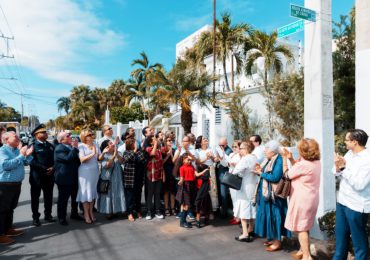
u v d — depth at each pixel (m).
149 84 12.79
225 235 5.21
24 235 5.22
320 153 4.25
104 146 6.34
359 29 5.36
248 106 10.62
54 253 4.45
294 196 3.97
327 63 4.66
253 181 4.88
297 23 4.86
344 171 3.40
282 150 4.35
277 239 4.48
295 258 4.24
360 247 3.43
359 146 3.41
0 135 5.93
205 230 5.48
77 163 5.93
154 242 4.89
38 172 5.74
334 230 4.33
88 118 48.66
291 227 3.97
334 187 4.67
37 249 4.59
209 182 5.75
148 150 6.08
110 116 31.14
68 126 51.75
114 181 6.13
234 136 10.73
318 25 4.62
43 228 5.61
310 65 4.73
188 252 4.48
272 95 9.44
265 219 4.50
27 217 6.36
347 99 7.36
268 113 9.73
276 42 18.42
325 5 4.66
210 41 18.70
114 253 4.45
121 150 6.59
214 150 6.44
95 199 6.60
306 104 4.81
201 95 11.83
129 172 6.11
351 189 3.43
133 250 4.56
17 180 4.98
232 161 5.70
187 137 5.63
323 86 4.61
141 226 5.73
